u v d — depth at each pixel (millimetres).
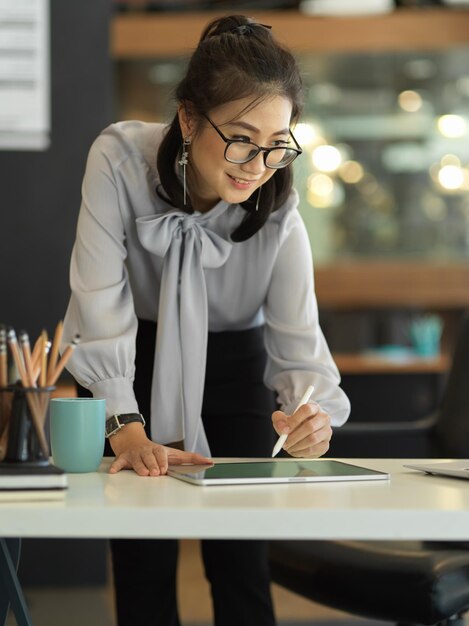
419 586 2195
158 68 6105
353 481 1687
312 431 1928
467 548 2449
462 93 6203
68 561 4293
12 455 1544
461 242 6203
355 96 6242
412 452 2941
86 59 4312
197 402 2227
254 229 2197
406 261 6191
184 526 1383
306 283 2275
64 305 4320
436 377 5043
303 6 5879
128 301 2152
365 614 2318
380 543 2430
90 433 1786
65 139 4320
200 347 2217
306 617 3920
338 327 6246
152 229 2139
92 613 3896
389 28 5832
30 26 4293
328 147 6262
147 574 2264
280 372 2266
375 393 5043
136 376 2371
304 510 1391
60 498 1450
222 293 2309
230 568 2277
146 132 2254
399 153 6254
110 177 2170
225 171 1943
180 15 5871
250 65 1899
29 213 4320
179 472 1708
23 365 1575
